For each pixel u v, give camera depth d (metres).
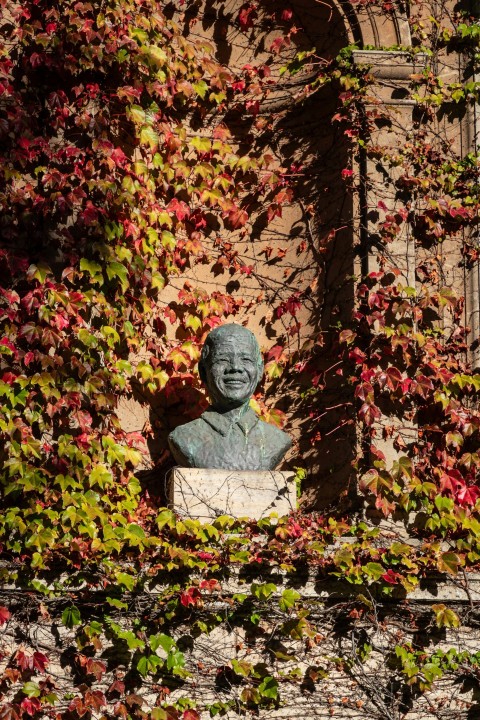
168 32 12.47
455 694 10.92
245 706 10.69
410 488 11.48
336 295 12.27
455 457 11.88
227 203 12.70
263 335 12.62
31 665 10.39
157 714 10.49
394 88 12.28
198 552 10.73
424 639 10.98
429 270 12.18
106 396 11.51
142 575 10.66
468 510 11.48
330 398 12.25
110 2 12.11
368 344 11.88
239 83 12.75
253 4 12.84
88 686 10.55
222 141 12.77
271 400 12.47
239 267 12.70
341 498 11.83
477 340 12.19
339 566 10.77
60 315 11.41
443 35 12.61
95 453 11.37
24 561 10.61
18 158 11.73
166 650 10.52
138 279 11.95
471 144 12.47
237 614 10.79
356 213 12.13
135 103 12.20
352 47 12.31
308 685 10.80
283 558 10.77
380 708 10.83
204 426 11.41
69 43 12.00
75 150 11.85
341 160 12.47
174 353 12.35
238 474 11.11
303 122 12.79
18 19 12.05
